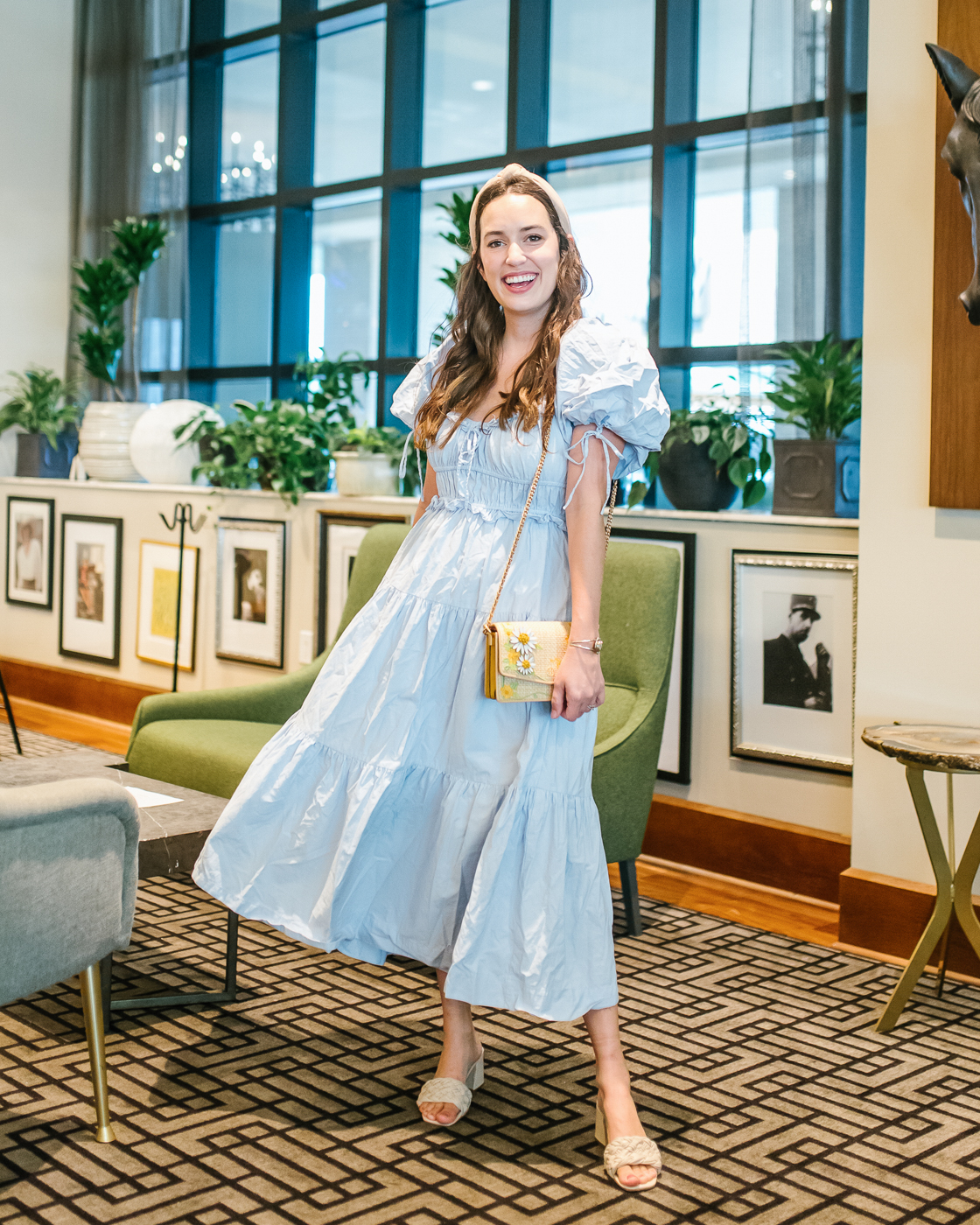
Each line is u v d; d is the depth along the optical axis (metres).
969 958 3.15
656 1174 2.10
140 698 6.11
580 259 2.28
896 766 3.30
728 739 3.99
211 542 5.75
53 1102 2.33
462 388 2.26
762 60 4.45
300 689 4.02
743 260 4.50
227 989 2.87
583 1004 2.10
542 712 2.12
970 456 3.07
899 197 3.22
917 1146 2.26
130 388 7.06
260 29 6.82
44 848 1.95
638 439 2.15
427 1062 2.55
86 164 7.32
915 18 3.18
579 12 5.67
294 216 6.87
